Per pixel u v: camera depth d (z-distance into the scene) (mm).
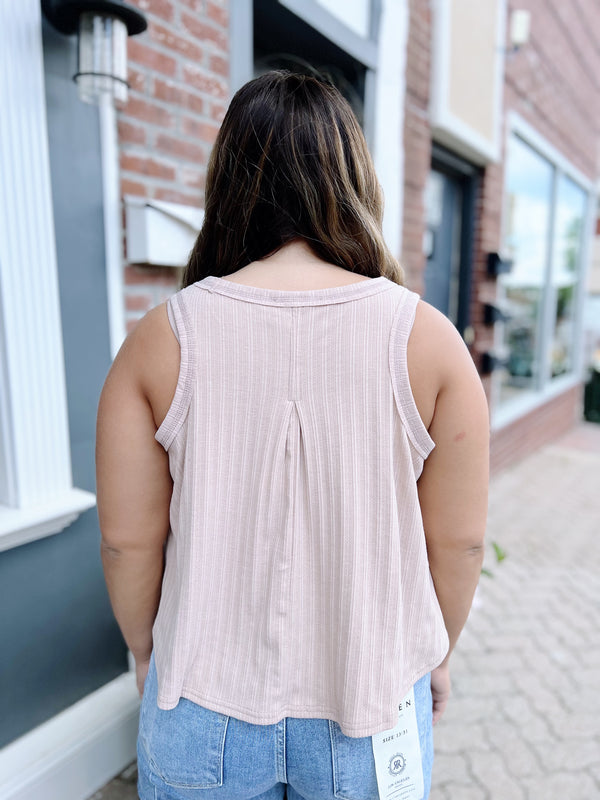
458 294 4215
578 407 7359
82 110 1447
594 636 2516
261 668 707
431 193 3715
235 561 712
